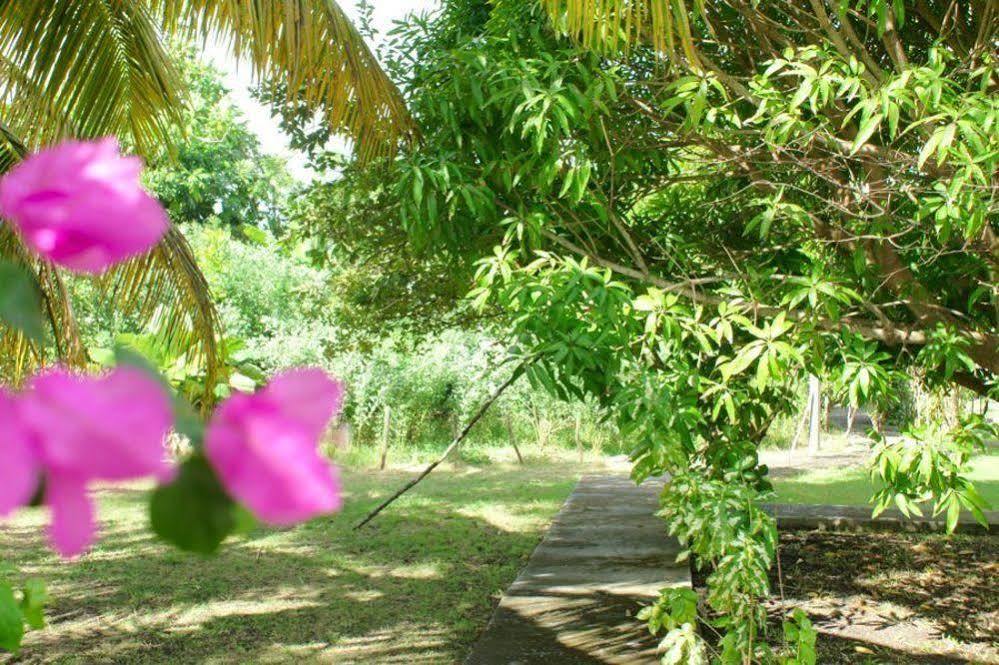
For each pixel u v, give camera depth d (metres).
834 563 7.46
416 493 10.91
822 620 5.86
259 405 0.32
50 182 0.38
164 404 0.31
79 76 4.91
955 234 4.43
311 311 9.38
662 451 3.65
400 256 7.03
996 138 3.25
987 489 11.19
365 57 4.61
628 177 5.03
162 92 5.12
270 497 0.31
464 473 12.95
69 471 0.30
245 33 4.51
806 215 4.09
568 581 6.15
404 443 14.16
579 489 10.53
